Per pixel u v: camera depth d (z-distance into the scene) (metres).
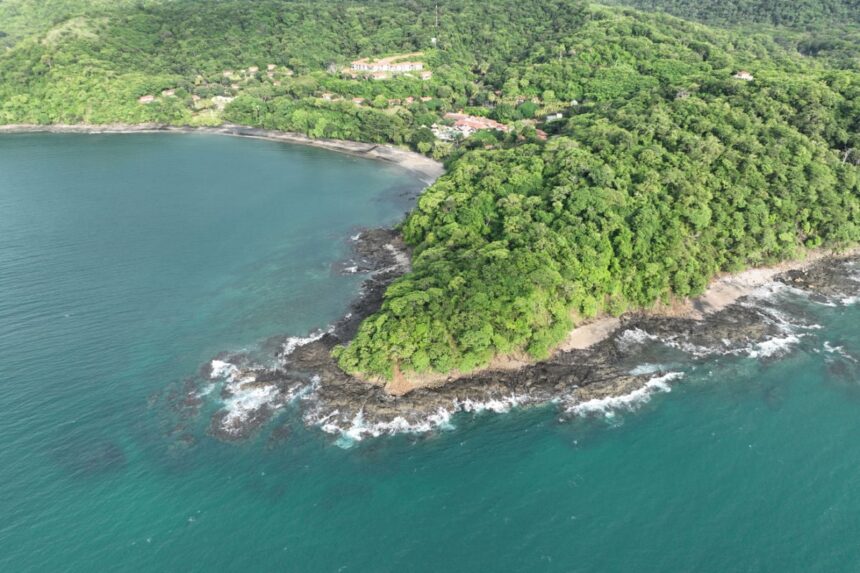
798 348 118.69
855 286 140.38
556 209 137.00
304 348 118.56
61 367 111.50
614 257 129.75
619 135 160.12
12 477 87.62
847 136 163.50
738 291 137.38
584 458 93.44
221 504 84.75
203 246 163.25
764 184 148.62
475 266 118.44
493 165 160.00
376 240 167.62
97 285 140.62
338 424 98.75
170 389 107.19
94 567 74.94
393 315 110.50
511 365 111.19
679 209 138.00
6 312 127.50
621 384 107.81
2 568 74.00
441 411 101.38
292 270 152.00
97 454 92.62
